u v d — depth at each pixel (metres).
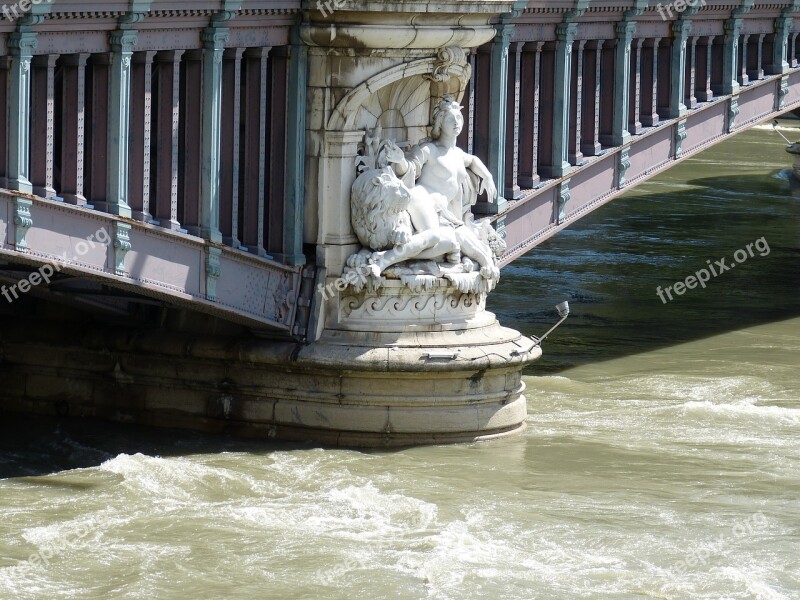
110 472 34.19
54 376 38.31
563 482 34.66
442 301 36.62
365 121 36.44
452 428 36.62
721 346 47.75
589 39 44.09
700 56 50.62
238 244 35.59
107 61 32.00
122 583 28.22
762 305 53.78
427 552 30.17
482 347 36.62
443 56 36.53
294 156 36.12
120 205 32.38
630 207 74.94
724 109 52.09
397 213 36.16
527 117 42.47
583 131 45.16
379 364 35.75
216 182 34.56
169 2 32.44
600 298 54.31
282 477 34.34
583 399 41.69
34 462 35.06
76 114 31.56
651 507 33.22
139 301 36.19
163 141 33.78
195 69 34.19
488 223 38.50
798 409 41.22
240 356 36.50
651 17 46.19
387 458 35.72
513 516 32.38
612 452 36.91
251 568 29.14
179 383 37.34
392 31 35.41
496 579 28.95
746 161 94.25
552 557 30.22
